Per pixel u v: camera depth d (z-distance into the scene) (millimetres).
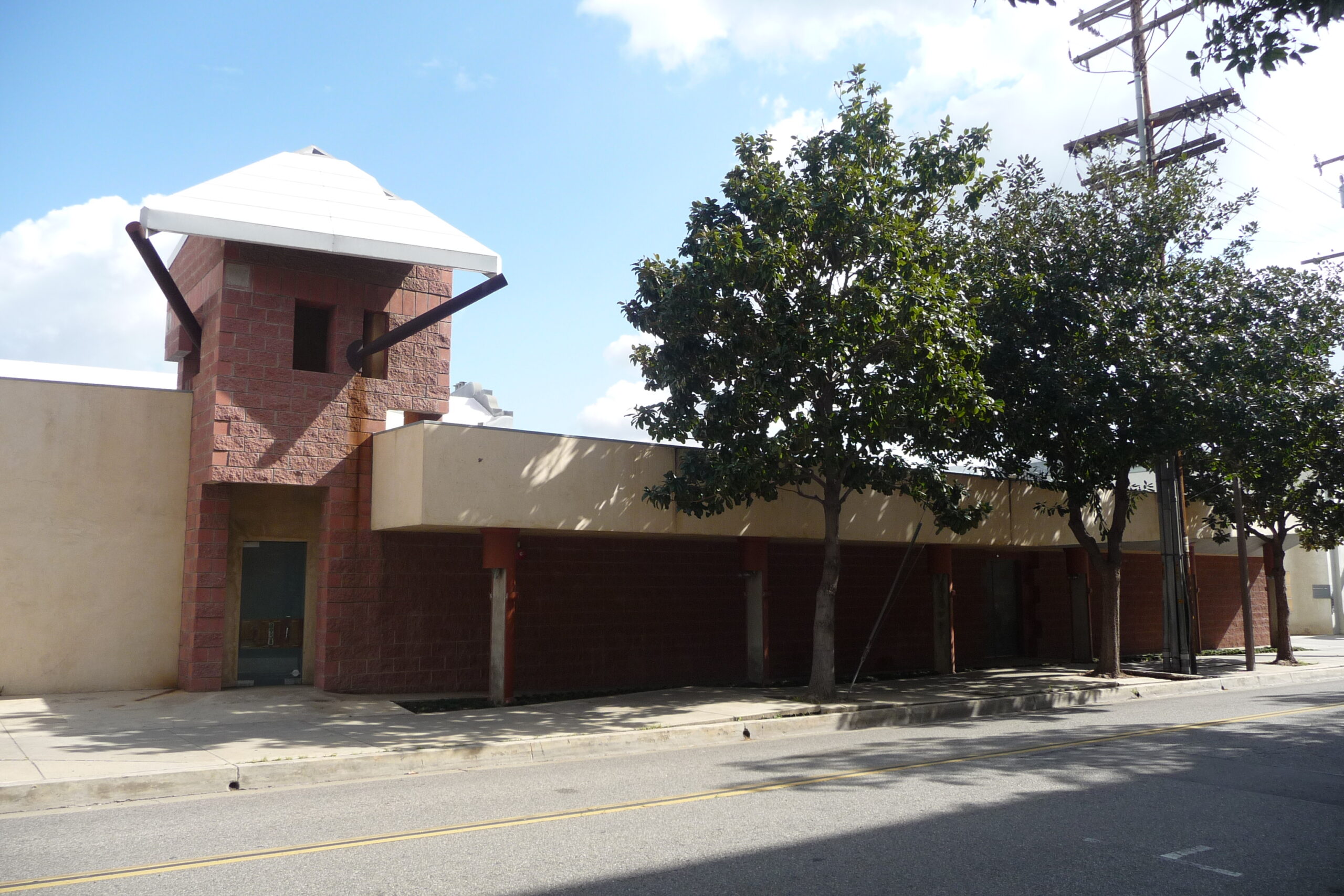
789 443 14125
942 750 11250
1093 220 17031
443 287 17078
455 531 16172
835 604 21156
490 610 16750
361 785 9484
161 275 14766
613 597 18250
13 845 6910
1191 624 20938
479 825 7441
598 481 15414
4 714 12914
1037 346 16781
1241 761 10352
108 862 6426
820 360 13695
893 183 14320
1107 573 19609
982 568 24234
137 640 15125
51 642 14578
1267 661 24281
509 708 14328
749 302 14203
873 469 15320
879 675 20656
